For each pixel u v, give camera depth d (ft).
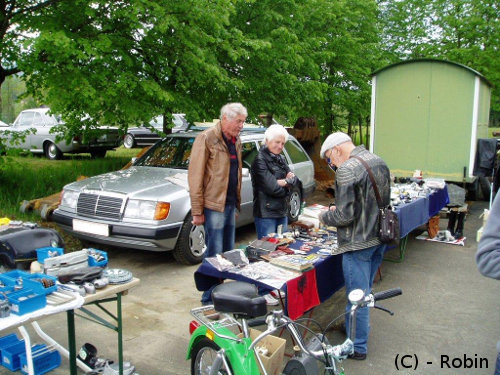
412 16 53.01
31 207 23.98
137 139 60.13
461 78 29.19
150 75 25.68
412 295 16.71
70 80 21.71
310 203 32.37
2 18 22.56
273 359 9.79
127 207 17.71
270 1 30.27
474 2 47.88
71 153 49.88
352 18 41.96
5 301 7.85
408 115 31.12
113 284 9.71
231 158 14.90
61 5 22.44
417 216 19.70
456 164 30.14
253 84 29.48
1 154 27.35
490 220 6.25
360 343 11.96
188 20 24.38
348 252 11.61
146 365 11.68
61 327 13.74
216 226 14.67
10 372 11.12
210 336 9.21
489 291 17.15
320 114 43.86
